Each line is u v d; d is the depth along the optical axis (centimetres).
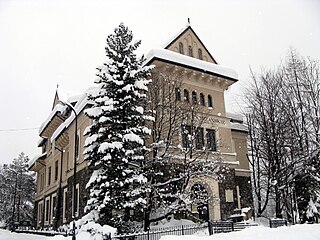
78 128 3206
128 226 2066
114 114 2228
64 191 3528
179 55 2872
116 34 2394
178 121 2588
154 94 2558
